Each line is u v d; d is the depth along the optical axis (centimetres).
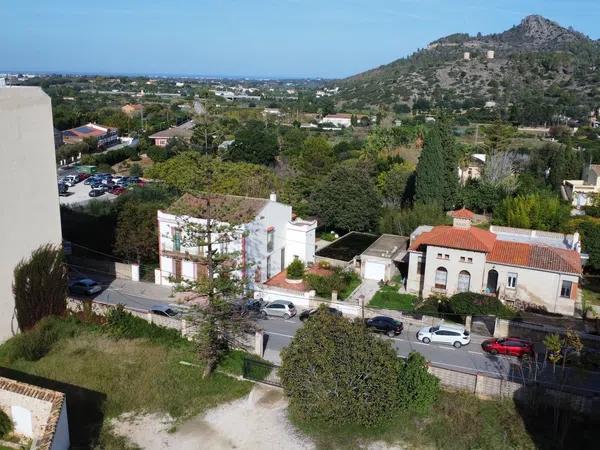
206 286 2788
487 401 2511
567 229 4997
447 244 3997
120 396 2548
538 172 8238
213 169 3856
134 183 8050
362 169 6456
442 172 6238
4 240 3073
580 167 7806
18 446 2106
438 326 3441
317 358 2309
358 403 2266
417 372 2450
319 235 6038
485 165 7469
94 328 3262
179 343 3114
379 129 9562
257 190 6053
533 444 2208
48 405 2095
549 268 3878
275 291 4044
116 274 4706
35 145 3212
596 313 3884
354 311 3828
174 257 4297
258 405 2536
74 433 2262
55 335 3122
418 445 2234
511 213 5306
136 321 3281
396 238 5331
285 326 3588
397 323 3494
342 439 2273
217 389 2659
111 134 12281
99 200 6375
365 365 2311
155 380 2702
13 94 3058
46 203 3331
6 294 3133
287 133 12031
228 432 2334
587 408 2369
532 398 2436
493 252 4088
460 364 3044
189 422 2400
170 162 6662
